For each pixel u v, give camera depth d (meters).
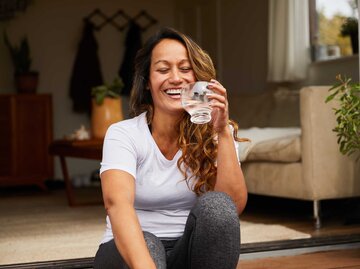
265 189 3.66
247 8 5.69
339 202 4.18
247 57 5.73
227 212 1.50
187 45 1.65
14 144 6.11
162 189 1.67
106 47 6.97
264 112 4.84
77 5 6.87
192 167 1.69
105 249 1.59
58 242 3.09
